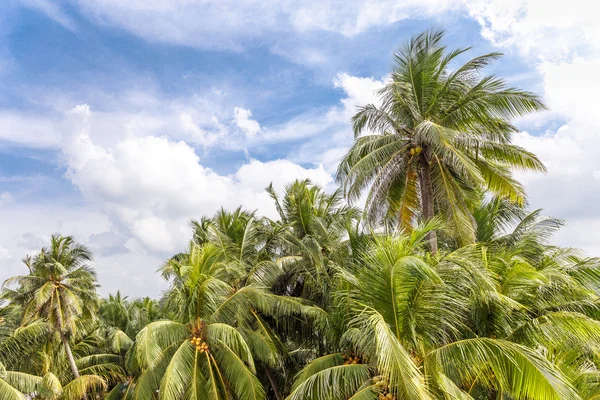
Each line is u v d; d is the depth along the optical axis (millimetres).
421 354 9289
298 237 19531
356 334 9312
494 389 10992
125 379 24844
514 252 12953
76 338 26156
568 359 10945
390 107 15062
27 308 20844
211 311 14836
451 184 14641
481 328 10898
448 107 14594
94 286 23469
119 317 30375
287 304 15453
